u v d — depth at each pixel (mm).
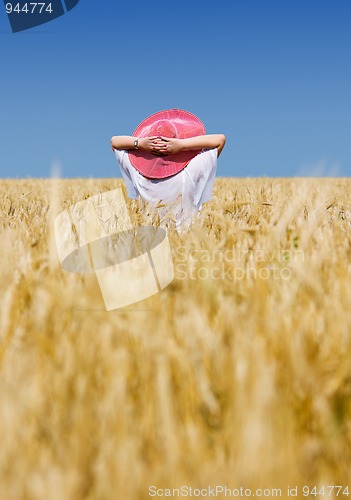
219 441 1459
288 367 1633
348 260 3066
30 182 16938
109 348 1696
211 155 5617
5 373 1683
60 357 1759
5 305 2117
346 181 15602
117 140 5691
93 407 1575
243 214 5059
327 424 1497
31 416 1527
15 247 2994
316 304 2145
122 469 1313
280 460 1354
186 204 5605
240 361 1570
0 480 1344
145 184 5668
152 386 1618
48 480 1311
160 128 5617
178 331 1847
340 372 1629
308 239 3340
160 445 1469
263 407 1397
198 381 1595
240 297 2287
